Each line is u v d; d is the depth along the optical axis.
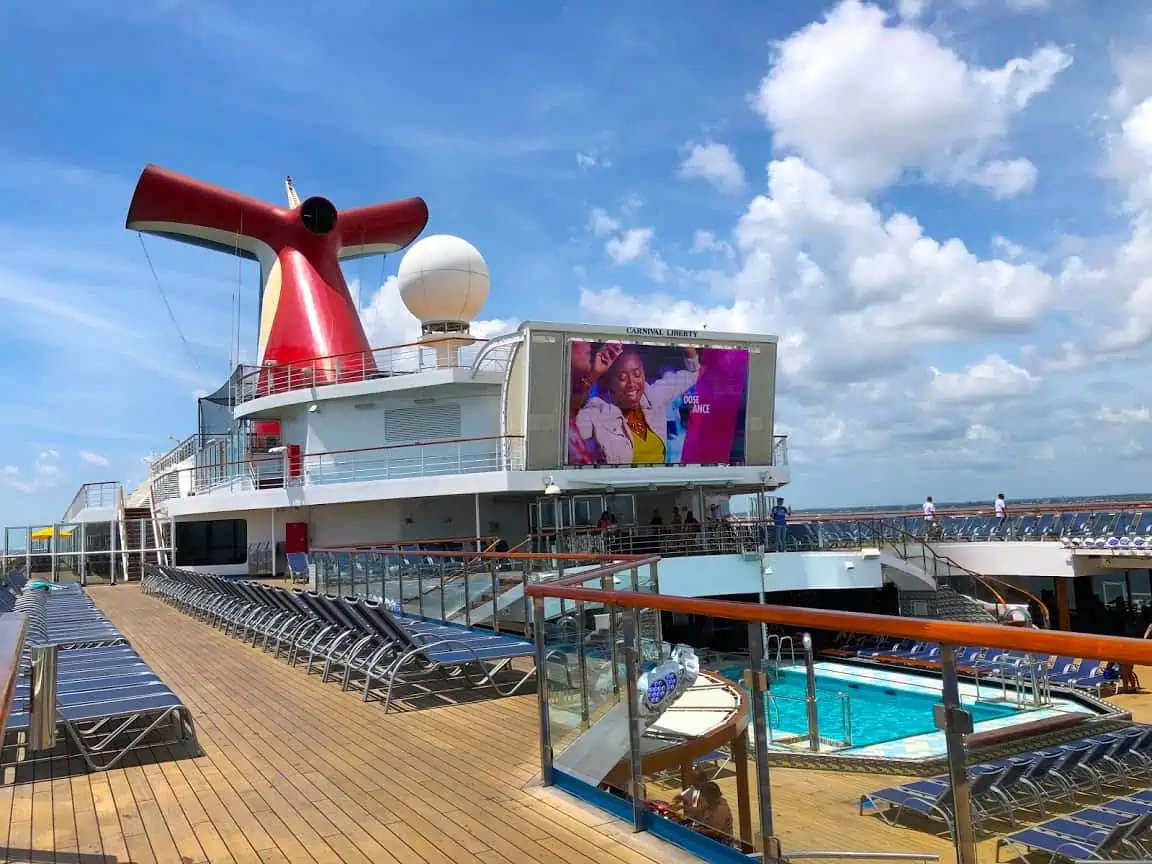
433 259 28.94
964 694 3.02
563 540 22.53
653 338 23.73
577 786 5.13
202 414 35.44
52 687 4.88
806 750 3.89
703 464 25.09
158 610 19.19
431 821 4.96
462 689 8.91
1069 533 24.36
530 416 22.55
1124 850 2.93
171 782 5.99
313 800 5.49
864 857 3.26
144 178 29.23
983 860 2.97
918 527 27.83
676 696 4.33
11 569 30.94
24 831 5.06
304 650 11.85
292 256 30.44
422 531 26.38
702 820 4.01
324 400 25.94
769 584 22.42
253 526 28.00
